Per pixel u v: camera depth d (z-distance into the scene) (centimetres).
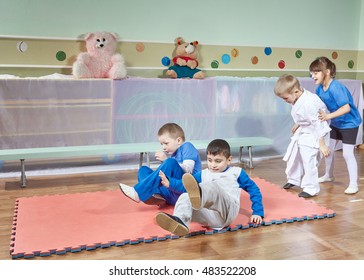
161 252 150
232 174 174
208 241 160
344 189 241
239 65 365
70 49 311
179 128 198
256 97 327
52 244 152
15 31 296
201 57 350
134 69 330
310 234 169
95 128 287
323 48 398
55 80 273
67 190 234
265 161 320
